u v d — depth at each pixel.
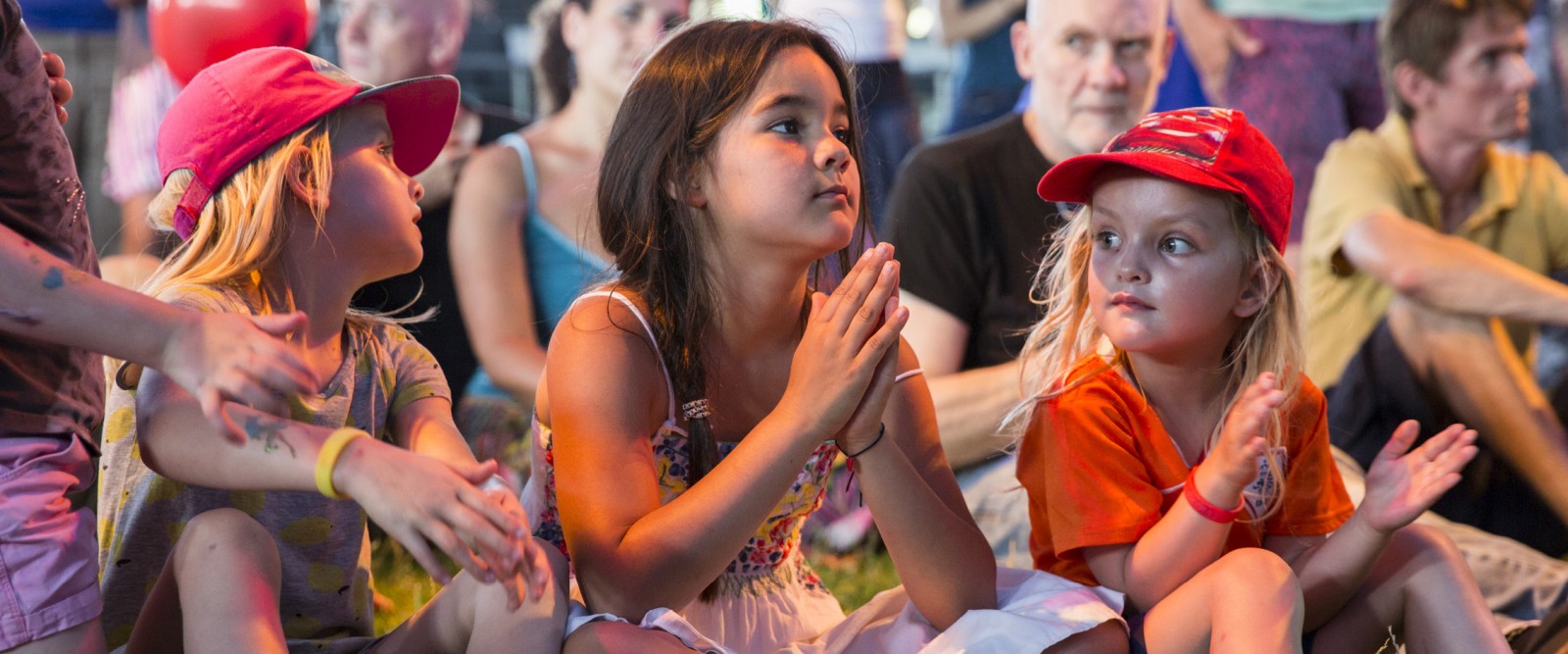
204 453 1.30
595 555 1.47
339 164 1.58
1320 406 1.83
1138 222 1.67
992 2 3.32
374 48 3.29
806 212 1.55
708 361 1.68
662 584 1.45
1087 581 1.75
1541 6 3.34
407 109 1.75
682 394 1.63
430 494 1.22
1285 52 3.35
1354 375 3.33
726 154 1.58
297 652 1.56
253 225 1.49
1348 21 3.35
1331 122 3.36
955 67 3.37
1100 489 1.67
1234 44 3.34
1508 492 3.25
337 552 1.60
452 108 1.79
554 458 1.60
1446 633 1.59
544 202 3.31
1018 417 2.18
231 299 1.46
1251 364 1.74
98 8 3.33
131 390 1.46
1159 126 1.70
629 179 1.65
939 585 1.59
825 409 1.47
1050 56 3.21
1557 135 3.37
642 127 1.64
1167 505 1.72
